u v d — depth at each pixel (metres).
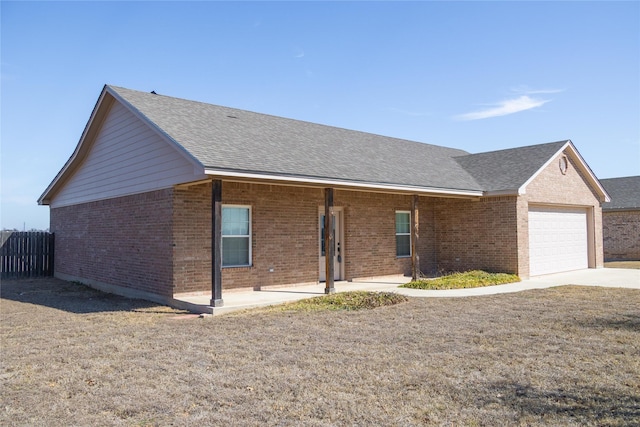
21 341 8.05
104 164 15.15
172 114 12.98
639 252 26.22
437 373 5.90
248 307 10.79
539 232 17.39
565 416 4.55
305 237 14.28
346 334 8.09
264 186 13.35
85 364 6.54
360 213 15.85
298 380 5.69
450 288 13.65
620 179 30.56
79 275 16.84
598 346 7.10
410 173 15.43
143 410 4.86
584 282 15.23
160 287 12.04
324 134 17.05
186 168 10.80
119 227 14.14
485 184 16.83
